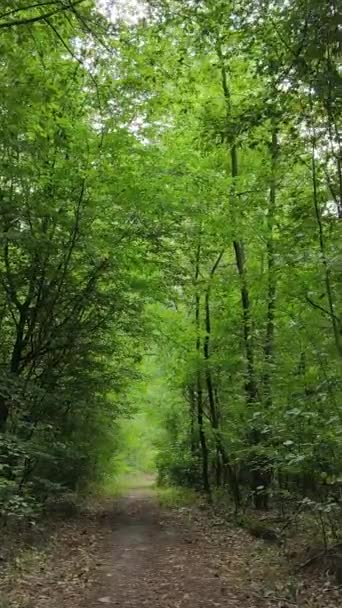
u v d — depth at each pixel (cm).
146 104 1415
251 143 997
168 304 1864
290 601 778
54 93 991
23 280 1404
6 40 916
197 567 1018
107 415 2122
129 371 1898
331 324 1024
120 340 1919
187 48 1247
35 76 1019
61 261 1358
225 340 1855
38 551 1169
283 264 1030
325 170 917
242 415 1645
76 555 1174
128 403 2236
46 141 1116
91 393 1769
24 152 1123
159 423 3086
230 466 1831
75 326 1502
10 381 1205
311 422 946
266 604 767
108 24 958
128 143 1398
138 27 1100
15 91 927
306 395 1002
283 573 944
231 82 1667
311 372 1066
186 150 1641
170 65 1371
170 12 1041
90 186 1380
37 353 1452
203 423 2236
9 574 934
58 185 1340
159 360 2373
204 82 1641
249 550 1188
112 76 1331
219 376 1972
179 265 1730
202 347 1991
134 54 1284
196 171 1642
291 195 1087
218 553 1167
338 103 805
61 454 1703
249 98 1118
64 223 1327
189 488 2716
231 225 1617
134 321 1716
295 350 1249
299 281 1089
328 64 777
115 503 2484
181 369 2122
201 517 1822
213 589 852
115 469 3672
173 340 1998
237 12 917
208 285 1717
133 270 1645
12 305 1509
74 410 1831
